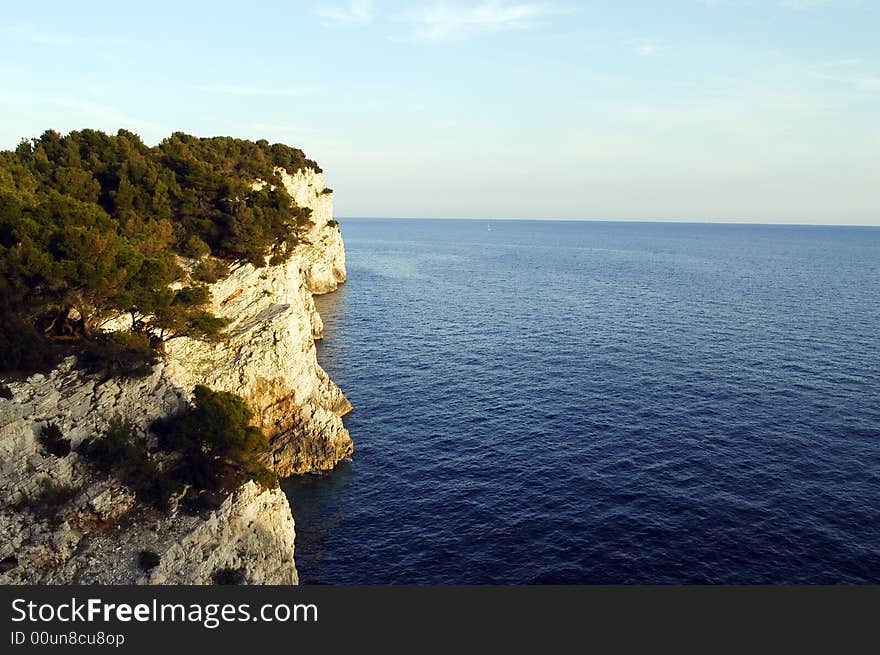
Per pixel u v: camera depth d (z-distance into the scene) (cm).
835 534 3866
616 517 4097
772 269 19175
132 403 3484
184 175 6812
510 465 4894
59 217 3903
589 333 9344
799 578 3481
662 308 11525
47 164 6412
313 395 5662
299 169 12344
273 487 3641
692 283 15438
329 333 9400
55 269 3362
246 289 5756
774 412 5853
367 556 3759
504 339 9019
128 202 5712
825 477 4575
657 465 4819
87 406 3331
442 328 9806
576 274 17788
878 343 8494
